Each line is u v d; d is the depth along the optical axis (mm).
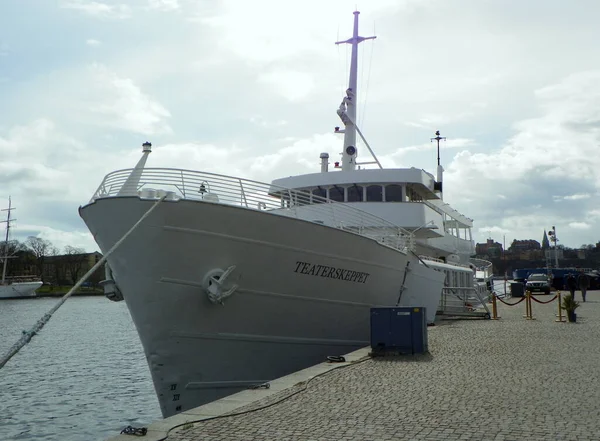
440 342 16625
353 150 23875
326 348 15836
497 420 7797
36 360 30359
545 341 16734
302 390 9992
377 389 10039
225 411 8523
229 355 13906
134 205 12414
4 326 52656
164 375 13289
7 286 113125
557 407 8523
